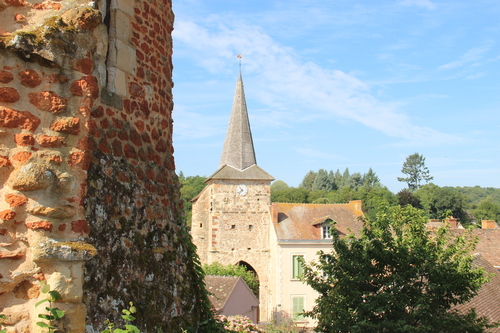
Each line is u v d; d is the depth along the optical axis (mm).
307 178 116125
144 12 5324
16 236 3068
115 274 4074
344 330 11836
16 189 3062
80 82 3344
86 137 3348
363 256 12672
